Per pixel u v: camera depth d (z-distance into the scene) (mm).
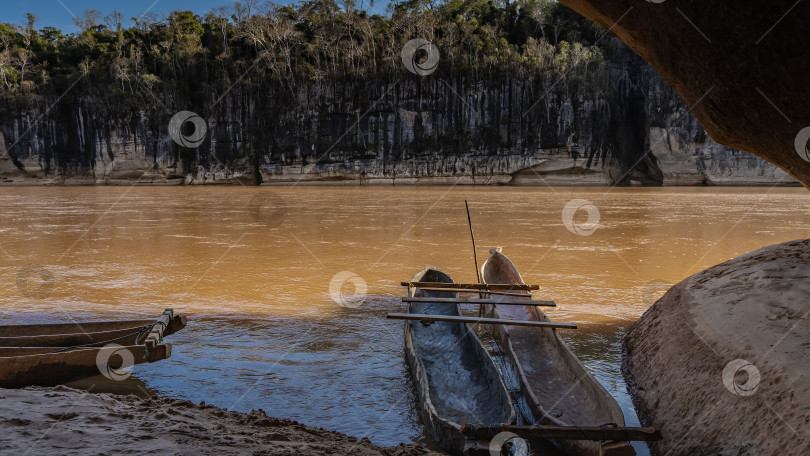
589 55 73938
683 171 70750
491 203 32594
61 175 77500
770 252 5176
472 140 75250
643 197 40688
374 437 3664
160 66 83750
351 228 17703
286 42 82375
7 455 2416
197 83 80938
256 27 83375
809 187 3717
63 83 79000
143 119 77125
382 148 76312
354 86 77000
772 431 2803
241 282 8844
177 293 8008
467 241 14320
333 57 80312
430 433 3662
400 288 8406
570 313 6902
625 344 5582
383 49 79125
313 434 3479
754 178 69188
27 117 77000
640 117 73562
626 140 74000
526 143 73938
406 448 3303
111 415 3172
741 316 4062
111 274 9562
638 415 4086
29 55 84875
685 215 23516
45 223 19609
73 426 2879
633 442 3732
